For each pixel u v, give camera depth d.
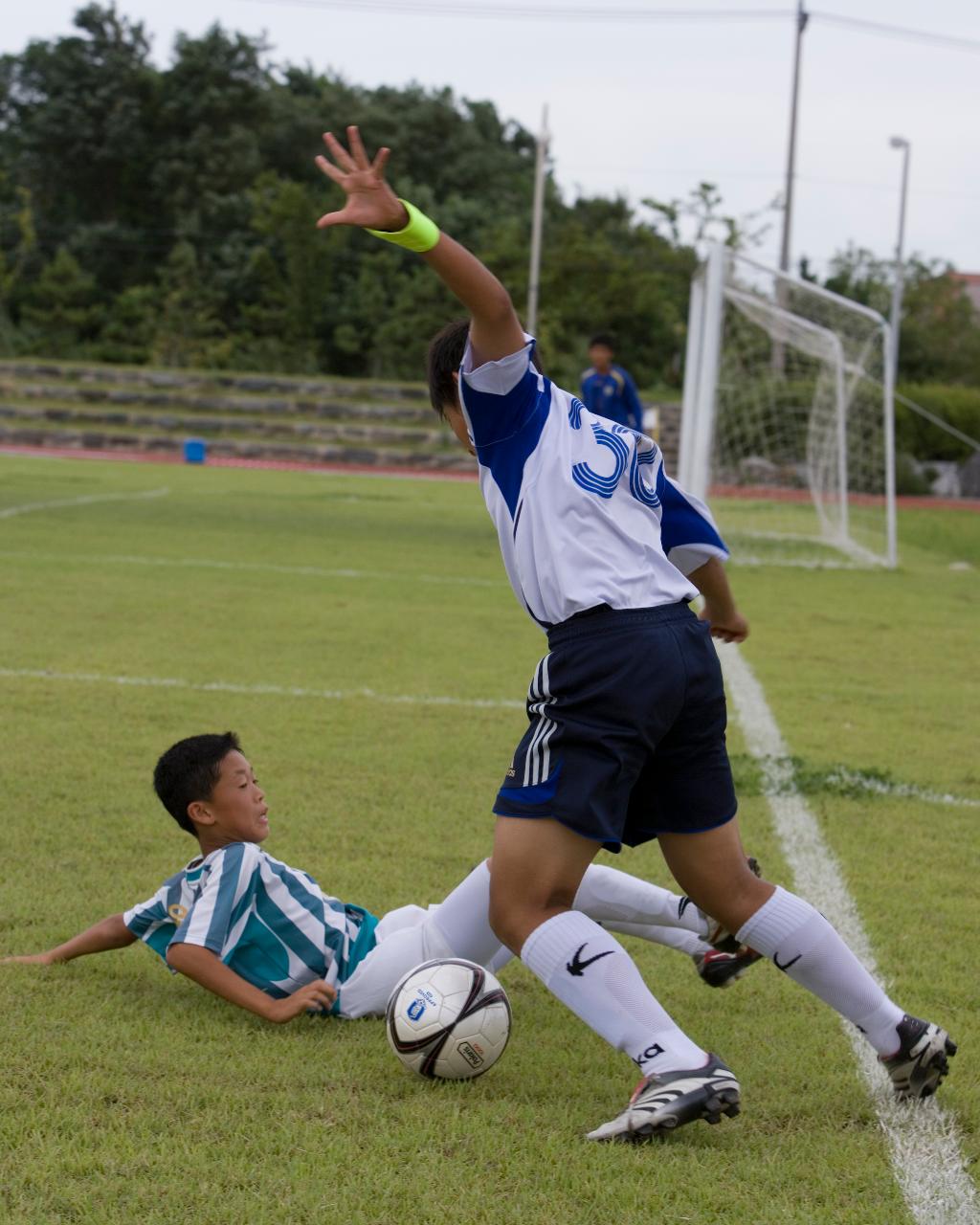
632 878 4.71
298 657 11.16
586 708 3.65
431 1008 3.96
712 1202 3.31
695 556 4.29
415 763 7.93
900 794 7.72
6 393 53.44
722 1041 4.39
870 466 25.30
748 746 8.81
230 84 73.38
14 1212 3.17
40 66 73.44
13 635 11.56
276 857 6.06
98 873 5.77
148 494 28.02
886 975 4.99
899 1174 3.50
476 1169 3.43
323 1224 3.14
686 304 67.56
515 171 78.94
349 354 64.38
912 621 14.97
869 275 74.62
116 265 68.56
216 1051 4.12
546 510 3.78
